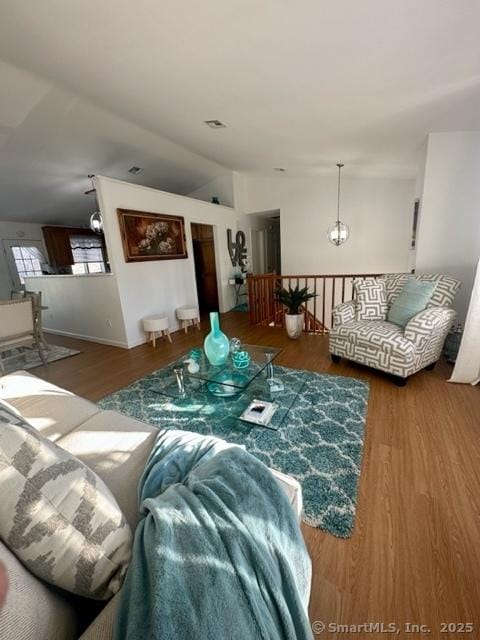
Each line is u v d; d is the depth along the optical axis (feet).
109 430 4.33
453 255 10.31
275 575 2.07
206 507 2.31
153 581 1.74
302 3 4.76
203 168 17.47
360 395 7.61
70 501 1.98
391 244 18.01
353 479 4.96
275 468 5.27
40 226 20.66
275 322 15.84
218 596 1.77
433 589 3.37
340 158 13.56
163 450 3.59
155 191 13.85
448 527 4.09
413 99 7.68
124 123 11.50
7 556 1.76
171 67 6.84
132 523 2.78
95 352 12.58
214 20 5.28
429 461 5.30
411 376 8.54
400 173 16.17
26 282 16.74
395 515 4.28
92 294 13.42
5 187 14.65
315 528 4.14
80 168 14.32
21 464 1.91
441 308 8.18
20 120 9.92
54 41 6.27
